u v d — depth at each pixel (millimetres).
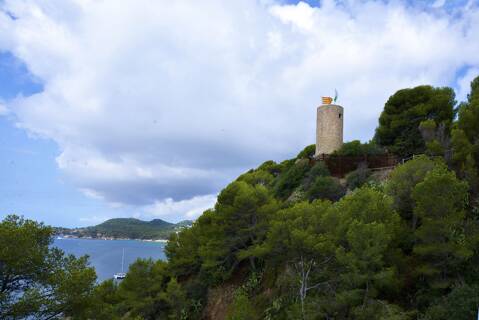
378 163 44844
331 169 47125
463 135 29516
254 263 36031
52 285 16969
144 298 39000
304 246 22781
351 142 49031
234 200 34500
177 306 38750
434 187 21156
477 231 21188
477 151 28484
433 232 20766
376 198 24297
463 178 27781
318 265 23984
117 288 44750
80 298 17438
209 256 35844
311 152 60969
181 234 47125
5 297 15555
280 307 26734
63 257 18891
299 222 24266
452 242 20219
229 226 34750
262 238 33281
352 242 20562
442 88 46156
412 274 21875
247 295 32688
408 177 27547
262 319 27906
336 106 52406
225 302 35219
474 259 20688
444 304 18484
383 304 19812
